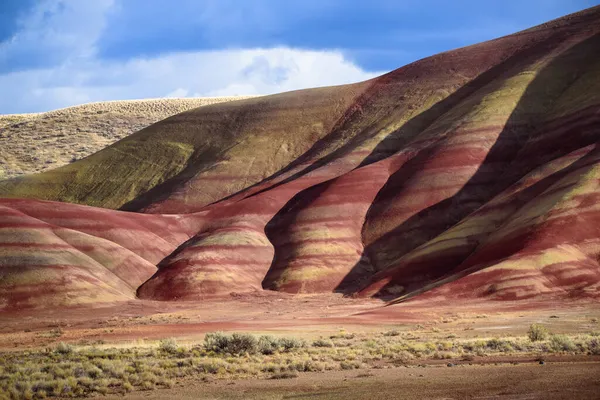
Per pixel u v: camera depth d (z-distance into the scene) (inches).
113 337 1600.6
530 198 3361.2
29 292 2908.5
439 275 3166.8
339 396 667.4
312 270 3516.2
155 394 739.4
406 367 889.5
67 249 3260.3
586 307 2262.6
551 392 619.5
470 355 1010.1
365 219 3937.0
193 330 1727.4
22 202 3720.5
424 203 3858.3
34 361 1079.6
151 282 3420.3
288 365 914.7
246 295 3309.5
